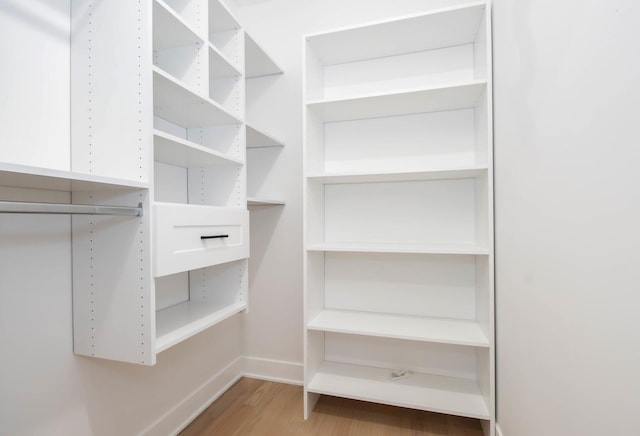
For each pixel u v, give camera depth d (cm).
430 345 184
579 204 72
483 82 143
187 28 120
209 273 168
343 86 196
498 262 139
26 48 98
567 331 78
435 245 173
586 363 69
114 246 106
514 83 115
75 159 111
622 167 57
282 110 207
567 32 77
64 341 109
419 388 167
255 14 211
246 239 157
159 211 104
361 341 194
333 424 163
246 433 157
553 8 84
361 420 167
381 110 179
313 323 171
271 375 210
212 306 159
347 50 182
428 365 184
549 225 87
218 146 161
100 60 107
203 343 180
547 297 89
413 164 185
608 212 61
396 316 184
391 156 189
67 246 111
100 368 121
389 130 190
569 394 77
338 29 162
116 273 106
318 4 202
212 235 131
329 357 200
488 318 146
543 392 92
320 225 192
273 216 209
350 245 171
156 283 151
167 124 155
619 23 57
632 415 55
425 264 184
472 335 153
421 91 152
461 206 179
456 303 180
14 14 96
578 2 72
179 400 161
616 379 59
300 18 205
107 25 106
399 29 161
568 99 77
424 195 184
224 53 162
